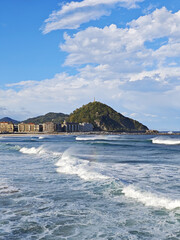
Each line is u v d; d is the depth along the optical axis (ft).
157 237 21.07
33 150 112.88
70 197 33.55
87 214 26.99
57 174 51.55
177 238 20.75
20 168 60.90
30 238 21.40
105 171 52.65
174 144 165.78
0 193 36.17
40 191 37.11
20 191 37.17
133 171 53.16
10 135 613.93
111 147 139.23
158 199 30.27
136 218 25.26
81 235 21.88
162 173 50.55
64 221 25.17
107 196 33.42
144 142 195.72
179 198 30.32
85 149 122.93
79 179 45.50
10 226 24.11
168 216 25.39
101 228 23.26
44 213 27.61
